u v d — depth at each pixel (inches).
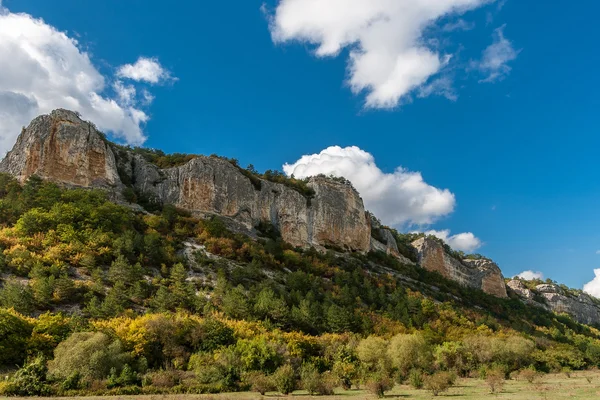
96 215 3284.9
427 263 6594.5
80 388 1510.8
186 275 3036.4
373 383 1574.8
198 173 4690.0
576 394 1541.6
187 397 1432.1
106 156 4414.4
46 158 3978.8
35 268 2369.6
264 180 5369.1
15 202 3324.3
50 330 1828.2
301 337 2390.5
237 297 2618.1
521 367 2871.6
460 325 3639.3
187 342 2066.9
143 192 4623.5
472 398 1471.5
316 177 6018.7
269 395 1601.9
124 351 1813.5
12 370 1625.2
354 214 5782.5
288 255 4124.0
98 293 2390.5
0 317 1743.4
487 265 7258.9
